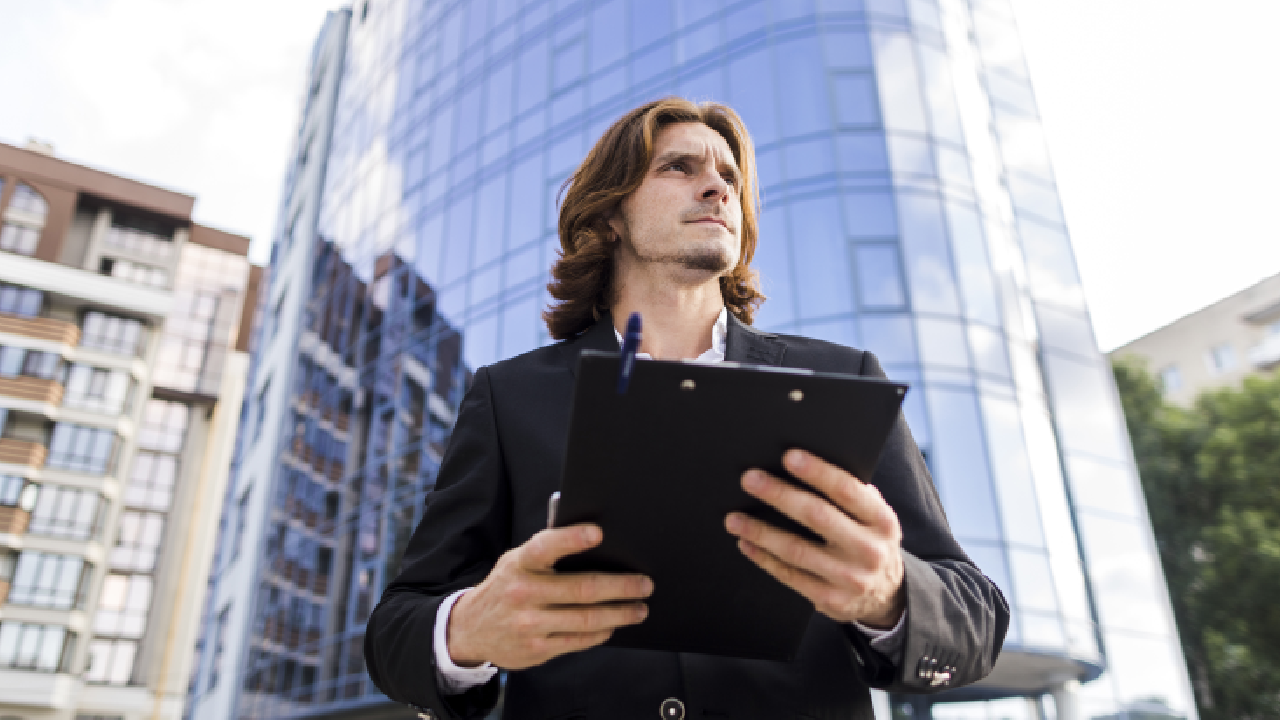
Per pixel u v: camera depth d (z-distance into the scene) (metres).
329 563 16.67
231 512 24.88
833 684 1.15
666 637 1.03
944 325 11.35
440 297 16.38
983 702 11.55
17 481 30.72
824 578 0.86
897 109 12.57
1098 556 11.73
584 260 1.62
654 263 1.54
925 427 10.72
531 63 16.69
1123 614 11.56
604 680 1.14
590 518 0.86
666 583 0.93
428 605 1.15
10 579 29.78
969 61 14.35
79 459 32.28
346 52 26.66
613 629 0.96
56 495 31.48
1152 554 12.27
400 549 14.69
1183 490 19.27
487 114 17.25
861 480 0.84
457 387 14.98
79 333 33.75
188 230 37.72
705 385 0.78
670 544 0.89
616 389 0.78
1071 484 11.97
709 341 1.57
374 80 22.83
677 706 1.09
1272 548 17.20
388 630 1.19
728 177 1.65
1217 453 18.95
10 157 34.34
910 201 11.95
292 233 26.28
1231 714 16.80
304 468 19.30
